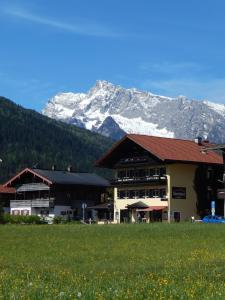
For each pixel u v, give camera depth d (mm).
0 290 16531
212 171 92125
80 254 36156
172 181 88125
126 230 51531
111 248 39375
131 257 34000
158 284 17844
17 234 49281
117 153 96438
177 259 31844
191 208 89375
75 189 112125
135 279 21469
